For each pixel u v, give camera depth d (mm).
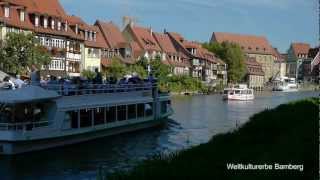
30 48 53344
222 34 181000
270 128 22797
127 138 31797
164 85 92312
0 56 52031
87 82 32094
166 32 123375
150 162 15930
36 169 22328
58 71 69812
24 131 24734
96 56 81938
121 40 95250
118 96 32594
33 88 25875
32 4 69000
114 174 14734
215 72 134250
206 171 13836
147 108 36125
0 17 59406
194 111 55406
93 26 83750
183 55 120250
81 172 21828
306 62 196125
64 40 72000
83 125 28984
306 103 36406
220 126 40031
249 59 171250
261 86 157625
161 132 35094
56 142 27094
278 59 192500
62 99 27375
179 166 14547
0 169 22250
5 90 25766
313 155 13727
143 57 92188
